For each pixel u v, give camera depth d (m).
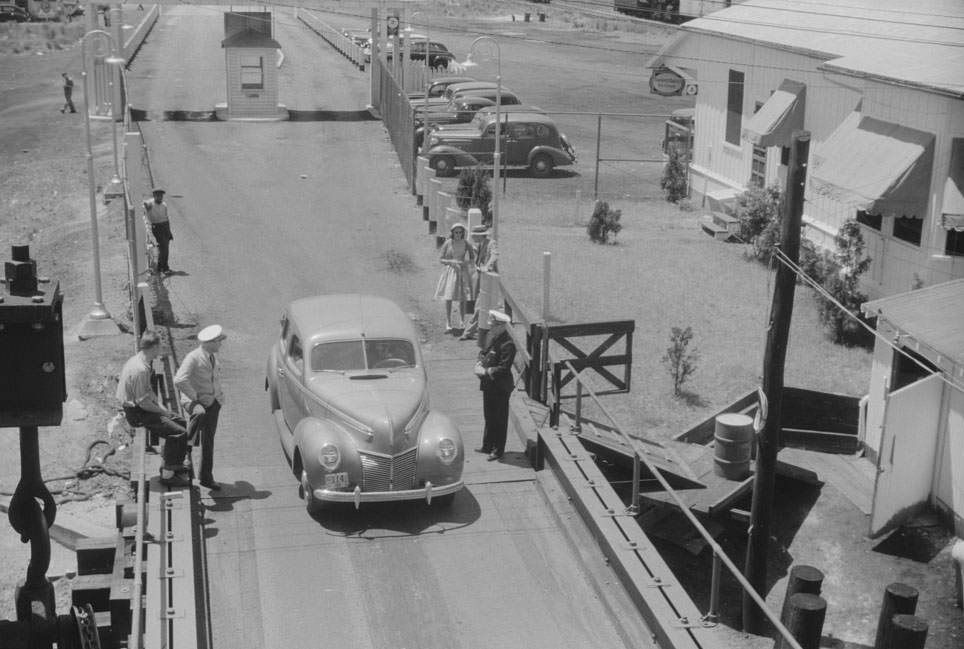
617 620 11.09
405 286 23.44
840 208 25.81
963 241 21.28
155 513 12.43
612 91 59.34
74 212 32.34
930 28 27.11
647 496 15.48
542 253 27.47
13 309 4.63
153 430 12.88
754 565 13.75
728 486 15.82
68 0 86.56
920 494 15.86
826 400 18.28
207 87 50.78
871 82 23.41
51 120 46.53
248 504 13.34
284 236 27.14
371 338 14.06
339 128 41.50
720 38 32.81
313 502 12.93
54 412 4.82
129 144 20.94
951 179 20.89
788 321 13.57
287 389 14.27
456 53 71.62
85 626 5.18
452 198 26.23
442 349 19.56
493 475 14.40
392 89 38.81
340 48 66.69
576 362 15.99
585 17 94.38
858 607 13.88
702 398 19.25
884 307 17.09
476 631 10.98
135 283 20.78
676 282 25.41
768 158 30.23
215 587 11.54
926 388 15.37
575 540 12.64
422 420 13.24
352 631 10.88
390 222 28.70
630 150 44.03
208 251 25.67
